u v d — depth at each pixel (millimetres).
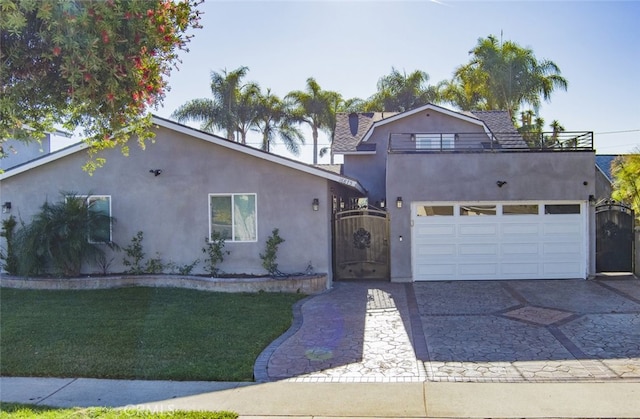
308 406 5621
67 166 13750
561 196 14031
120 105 5812
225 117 33719
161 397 5902
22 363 7020
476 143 19984
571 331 8711
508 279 14234
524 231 14219
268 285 12633
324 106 36812
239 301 11406
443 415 5344
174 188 13609
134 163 13648
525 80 30609
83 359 7199
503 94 31078
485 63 31297
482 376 6578
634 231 14500
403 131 20594
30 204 13844
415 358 7410
